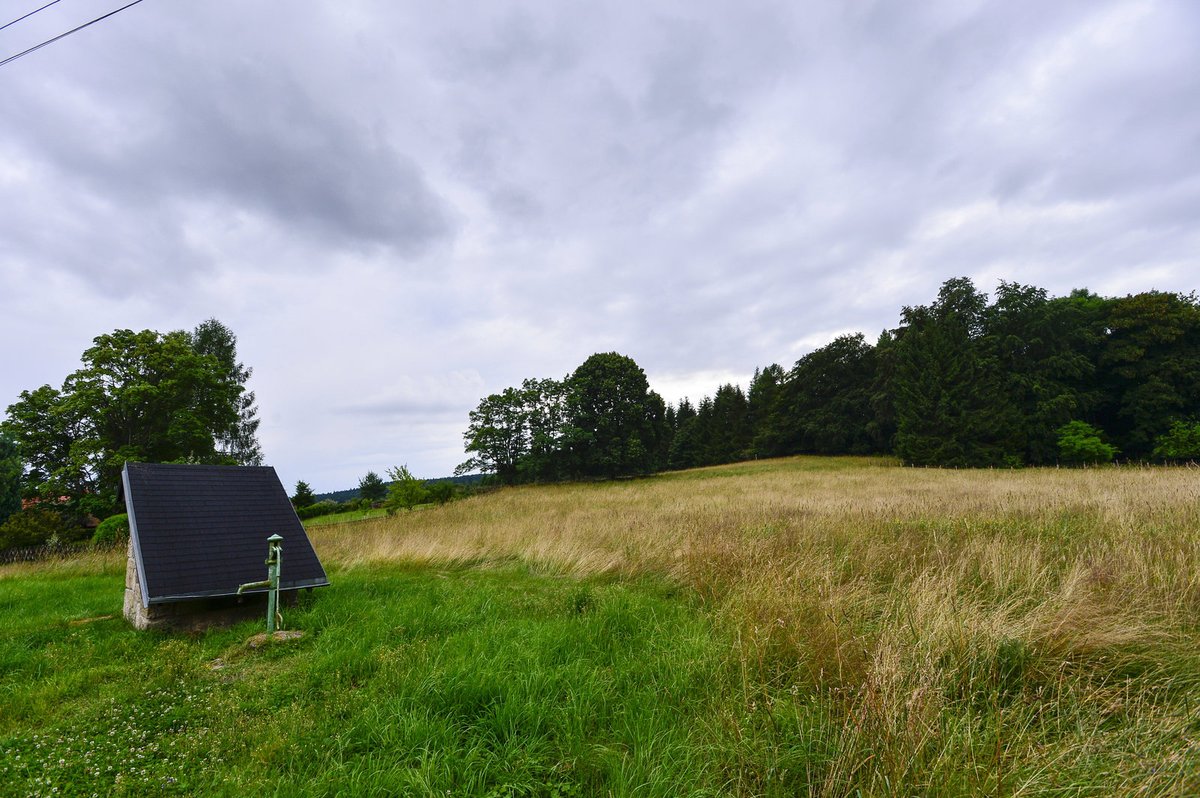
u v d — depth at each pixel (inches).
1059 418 1395.2
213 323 1648.6
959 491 650.2
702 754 116.3
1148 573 197.3
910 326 1738.4
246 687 166.9
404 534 520.7
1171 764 90.8
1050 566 218.8
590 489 1338.6
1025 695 127.6
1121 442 1489.9
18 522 753.0
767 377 2706.7
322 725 133.6
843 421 2007.9
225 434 1614.2
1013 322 1579.7
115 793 110.3
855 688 134.6
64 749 128.8
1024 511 378.6
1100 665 141.4
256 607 271.3
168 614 249.8
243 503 297.4
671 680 152.9
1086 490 520.7
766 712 125.6
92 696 168.6
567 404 1883.6
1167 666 137.8
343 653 184.7
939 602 176.4
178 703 158.1
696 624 198.2
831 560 267.6
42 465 1045.8
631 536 391.5
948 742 104.3
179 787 111.6
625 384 1903.3
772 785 104.7
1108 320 1510.8
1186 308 1434.5
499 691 142.9
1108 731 107.3
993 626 154.3
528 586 304.2
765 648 159.3
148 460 1042.7
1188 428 1182.9
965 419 1411.2
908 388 1553.9
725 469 1849.2
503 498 1104.2
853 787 99.0
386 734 125.8
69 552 599.5
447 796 104.4
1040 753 100.5
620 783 105.8
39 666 196.7
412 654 178.4
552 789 107.5
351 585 320.8
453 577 348.8
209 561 261.6
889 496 634.2
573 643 185.5
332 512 1258.0
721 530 373.7
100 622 265.6
